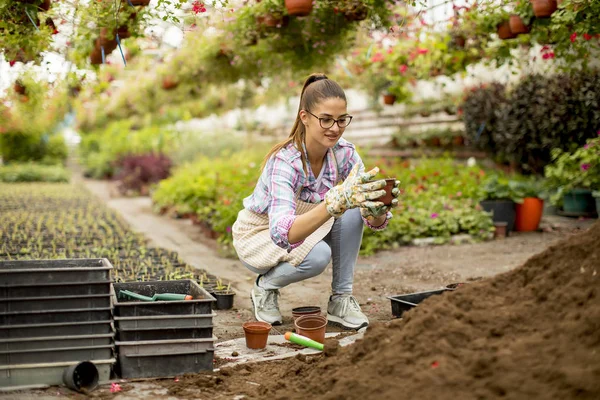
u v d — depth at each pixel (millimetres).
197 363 2961
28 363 2758
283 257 3754
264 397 2572
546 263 2594
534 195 7723
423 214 7438
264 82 10266
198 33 7148
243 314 4387
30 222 9008
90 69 6418
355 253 3895
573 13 5031
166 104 13531
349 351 2658
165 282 3473
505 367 2092
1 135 20234
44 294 2812
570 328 2178
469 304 2523
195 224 9383
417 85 11961
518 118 8789
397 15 6676
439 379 2133
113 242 7492
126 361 2875
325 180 3658
